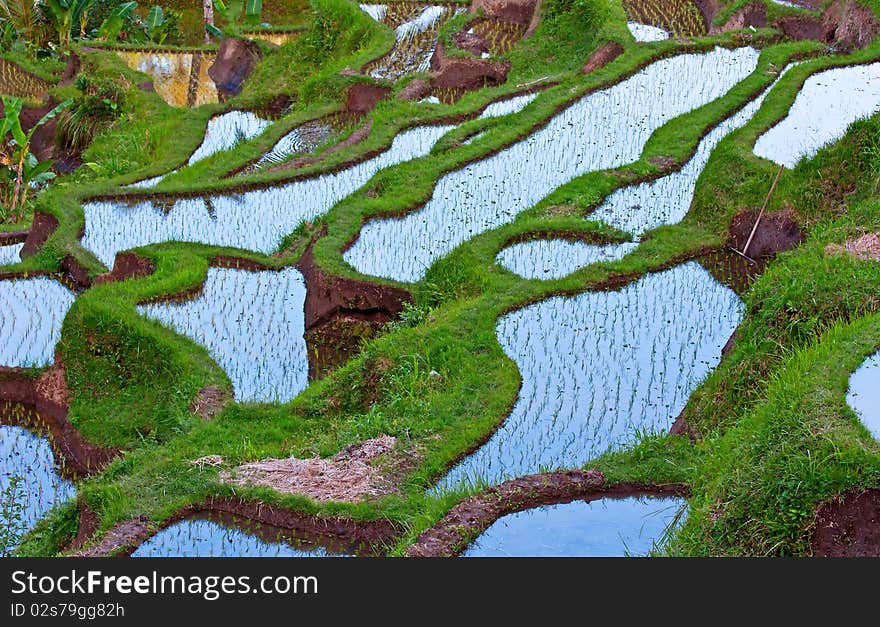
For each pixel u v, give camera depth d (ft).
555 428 36.37
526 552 29.07
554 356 40.37
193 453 36.65
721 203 49.70
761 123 54.95
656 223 50.90
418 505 32.45
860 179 46.78
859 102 58.59
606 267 46.03
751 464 28.63
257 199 57.72
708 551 27.66
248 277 50.14
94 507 34.22
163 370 42.96
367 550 31.55
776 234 46.91
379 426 36.86
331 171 60.23
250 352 44.83
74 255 52.44
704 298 44.52
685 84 66.18
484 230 50.62
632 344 41.16
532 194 54.44
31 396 44.86
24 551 34.19
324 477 34.37
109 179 67.82
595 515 30.83
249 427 38.78
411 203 53.01
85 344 44.37
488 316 42.42
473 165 57.72
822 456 27.27
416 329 41.93
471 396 37.88
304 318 47.21
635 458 33.22
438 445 35.42
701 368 39.75
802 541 26.76
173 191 58.23
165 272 49.03
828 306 35.68
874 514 26.40
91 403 42.98
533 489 31.45
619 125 61.31
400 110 67.41
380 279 46.52
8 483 40.32
